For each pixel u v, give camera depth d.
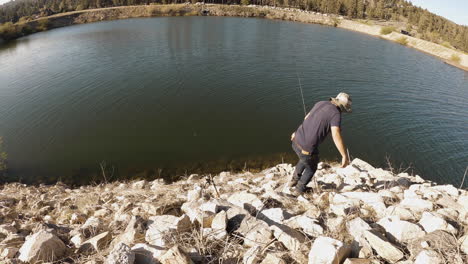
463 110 23.66
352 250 2.40
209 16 81.81
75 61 33.84
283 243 2.52
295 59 35.88
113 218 3.94
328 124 3.51
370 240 2.42
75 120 19.89
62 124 19.41
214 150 16.45
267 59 35.28
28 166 14.84
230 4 95.50
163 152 16.19
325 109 3.50
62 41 47.53
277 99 24.03
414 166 16.17
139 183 8.05
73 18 78.69
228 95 24.50
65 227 3.57
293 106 22.86
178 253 2.14
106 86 25.83
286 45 43.59
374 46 47.72
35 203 5.75
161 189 6.40
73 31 60.97
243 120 20.34
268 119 20.62
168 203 3.72
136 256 2.30
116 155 15.87
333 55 39.09
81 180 13.70
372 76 31.16
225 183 6.46
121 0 96.75
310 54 38.81
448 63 41.12
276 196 3.76
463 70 37.62
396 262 2.26
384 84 28.97
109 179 13.69
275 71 30.92
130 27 60.47
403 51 46.28
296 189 4.13
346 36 55.28
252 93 25.03
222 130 18.86
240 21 70.19
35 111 21.30
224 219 2.71
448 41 59.28
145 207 3.64
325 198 3.82
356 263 2.15
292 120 20.59
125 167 14.75
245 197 3.69
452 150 17.61
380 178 5.05
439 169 15.95
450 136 19.23
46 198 6.70
